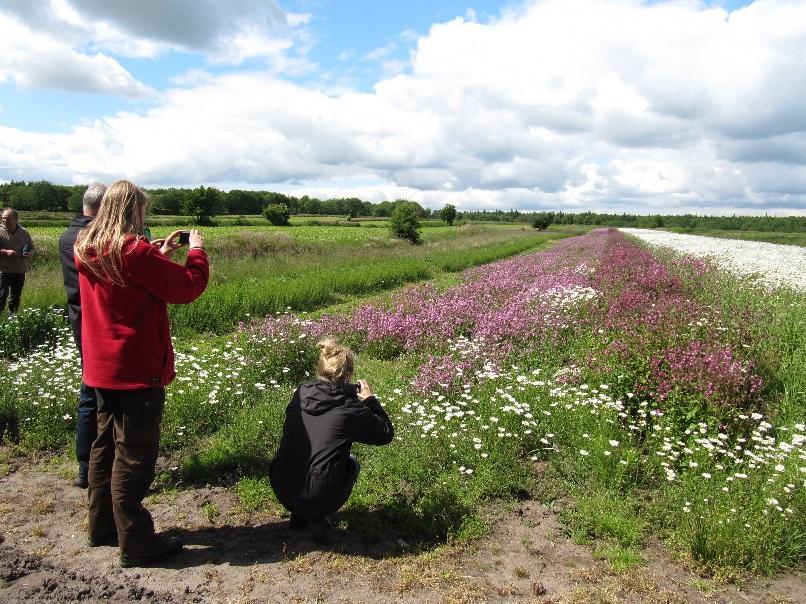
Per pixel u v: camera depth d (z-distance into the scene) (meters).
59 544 3.54
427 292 14.11
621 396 5.86
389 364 8.17
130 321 3.23
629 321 8.55
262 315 11.53
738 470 4.63
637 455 4.78
